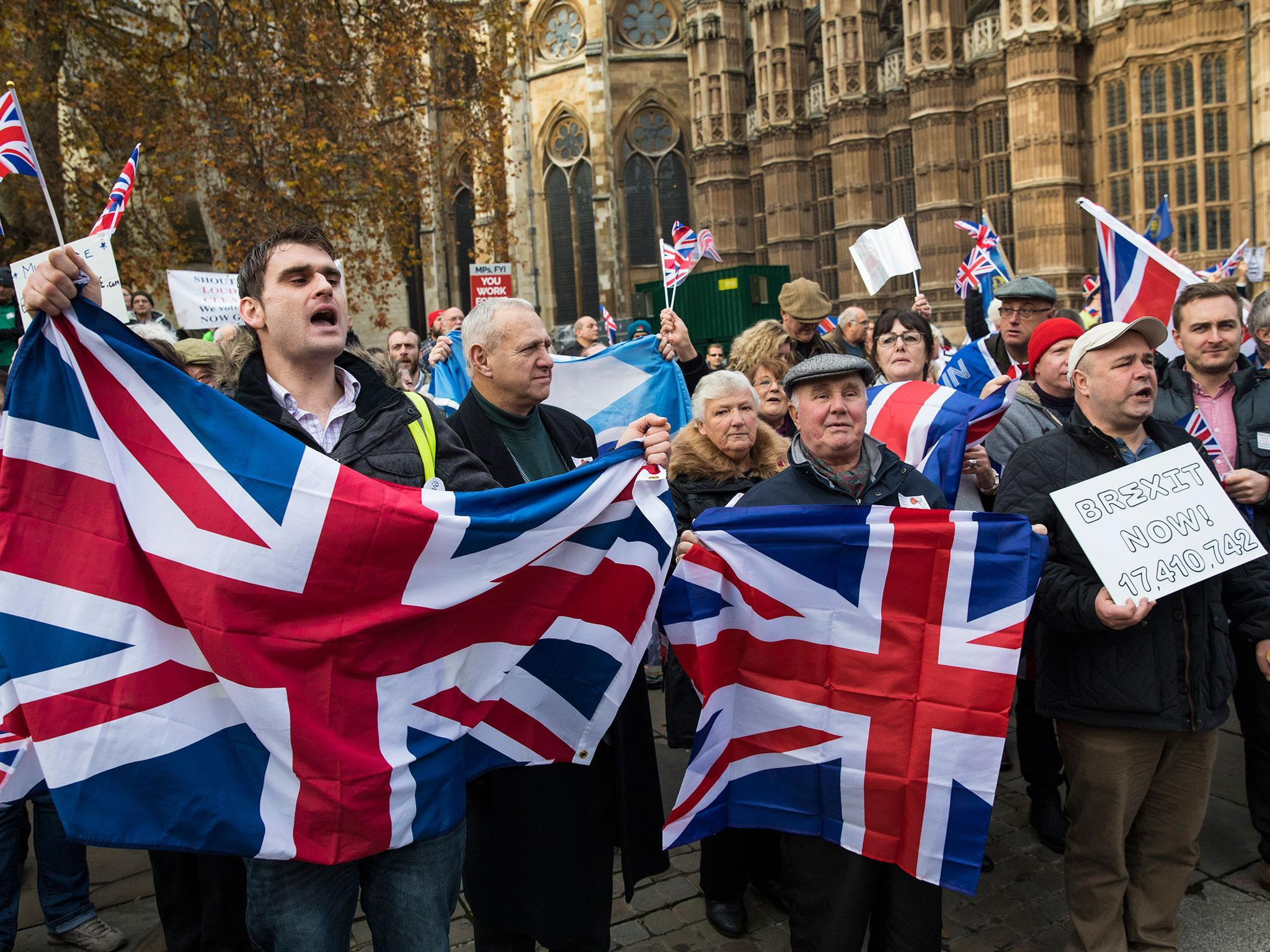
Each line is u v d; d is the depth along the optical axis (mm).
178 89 16859
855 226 34781
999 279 9109
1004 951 3656
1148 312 4984
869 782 3000
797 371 3166
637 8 42938
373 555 2463
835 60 35000
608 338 18672
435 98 18281
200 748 2363
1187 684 3160
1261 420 4188
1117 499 3166
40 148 14062
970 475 4602
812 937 3084
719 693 3137
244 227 16078
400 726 2516
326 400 2621
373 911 2531
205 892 3100
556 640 2844
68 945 3797
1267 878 4008
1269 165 23234
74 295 2336
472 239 42188
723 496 3955
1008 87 28516
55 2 14250
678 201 43062
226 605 2350
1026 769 4535
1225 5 24406
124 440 2381
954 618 2959
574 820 2982
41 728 2256
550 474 3379
